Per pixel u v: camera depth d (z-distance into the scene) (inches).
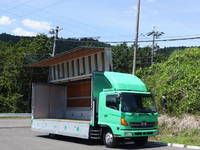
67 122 807.1
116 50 2805.1
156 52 2728.8
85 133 741.9
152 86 1130.0
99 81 744.3
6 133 1016.2
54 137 901.8
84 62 878.4
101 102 726.5
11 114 2064.5
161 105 1017.5
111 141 694.5
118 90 701.3
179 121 920.9
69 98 1000.9
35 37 2935.5
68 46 2586.1
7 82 2748.5
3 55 2891.2
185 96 972.6
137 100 699.4
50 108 982.4
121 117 675.4
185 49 1242.0
